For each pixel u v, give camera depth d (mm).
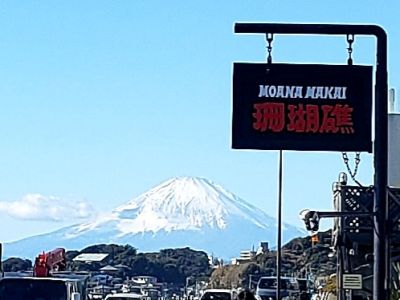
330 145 16531
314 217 17609
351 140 16547
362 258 29453
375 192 16562
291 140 16562
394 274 26672
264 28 16312
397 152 32312
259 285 48906
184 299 87250
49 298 23422
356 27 16359
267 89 16641
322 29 16312
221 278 86688
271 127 16594
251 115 16609
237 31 16328
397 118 32594
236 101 16641
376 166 16500
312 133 16562
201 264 121438
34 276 25172
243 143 16578
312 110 16578
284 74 16641
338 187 29266
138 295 40312
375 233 16594
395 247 26609
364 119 16547
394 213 26078
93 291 42688
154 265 114250
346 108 16562
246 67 16641
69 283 24047
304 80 16625
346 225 29078
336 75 16594
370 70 16578
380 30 16375
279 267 40531
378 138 16453
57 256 33219
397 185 32156
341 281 29375
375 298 16453
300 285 49000
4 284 23594
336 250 31500
